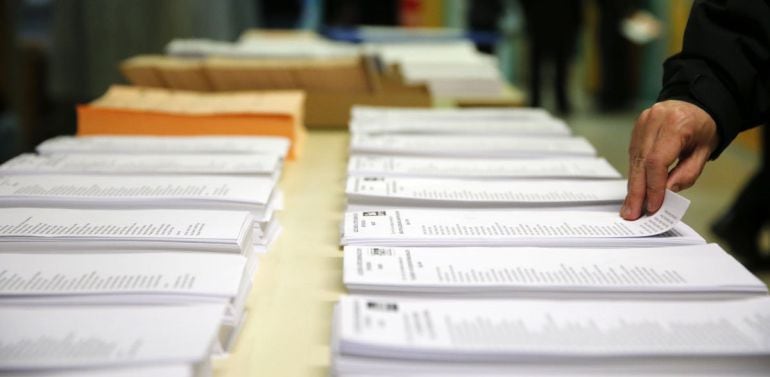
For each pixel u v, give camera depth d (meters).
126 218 0.65
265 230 0.72
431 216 0.70
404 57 2.16
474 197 0.76
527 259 0.58
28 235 0.59
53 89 2.46
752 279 0.54
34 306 0.48
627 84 5.43
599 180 0.85
